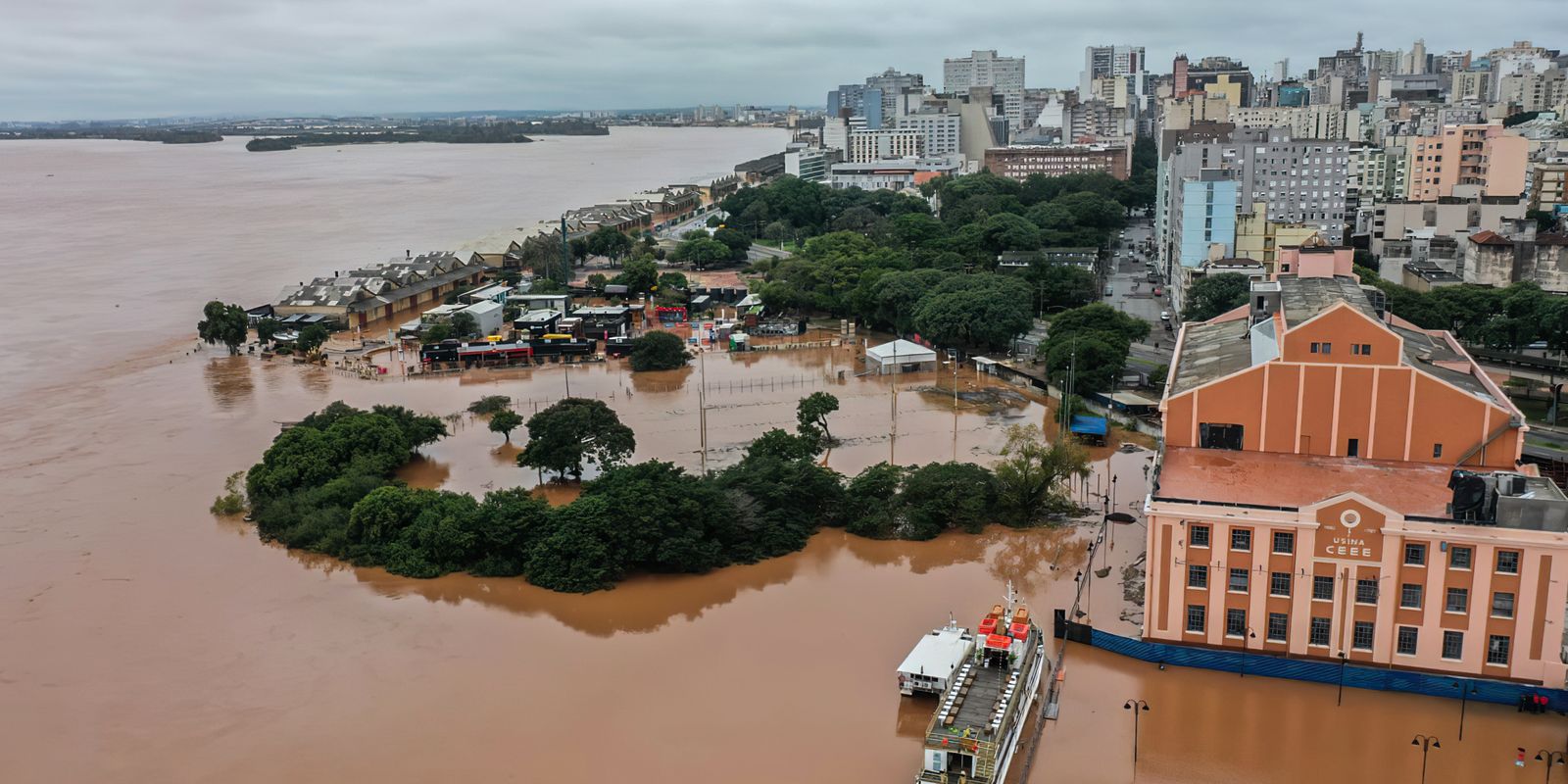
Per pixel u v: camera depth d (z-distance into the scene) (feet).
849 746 302.45
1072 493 505.25
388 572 429.38
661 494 431.02
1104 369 647.97
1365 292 453.17
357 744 308.60
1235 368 401.29
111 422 642.63
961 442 580.30
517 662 354.33
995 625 326.24
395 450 536.42
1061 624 362.12
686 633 373.61
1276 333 398.83
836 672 344.08
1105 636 352.69
